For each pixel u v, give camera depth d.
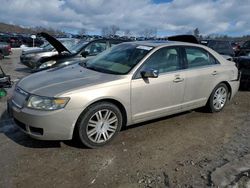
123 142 4.12
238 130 4.80
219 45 12.73
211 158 3.72
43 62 8.73
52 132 3.55
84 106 3.64
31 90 3.70
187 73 4.83
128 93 4.04
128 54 4.60
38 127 3.53
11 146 3.86
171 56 4.71
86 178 3.17
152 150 3.91
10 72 11.07
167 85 4.51
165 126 4.82
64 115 3.54
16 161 3.47
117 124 4.04
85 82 3.83
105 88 3.82
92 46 8.87
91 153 3.75
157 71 4.16
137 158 3.66
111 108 3.92
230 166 3.48
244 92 7.98
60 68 4.75
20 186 2.98
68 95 3.55
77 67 4.72
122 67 4.30
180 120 5.15
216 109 5.62
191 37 6.29
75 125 3.69
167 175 3.27
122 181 3.13
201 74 5.06
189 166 3.49
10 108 3.92
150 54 4.41
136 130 4.58
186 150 3.95
